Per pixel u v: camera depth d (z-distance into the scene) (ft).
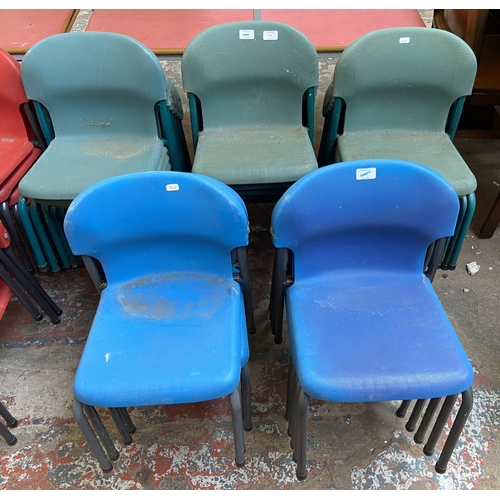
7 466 4.66
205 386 3.56
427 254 4.39
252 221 7.47
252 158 5.54
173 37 6.38
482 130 8.77
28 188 5.32
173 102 6.09
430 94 5.81
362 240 4.28
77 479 4.54
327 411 4.95
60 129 6.14
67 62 5.58
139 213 4.00
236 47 5.57
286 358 5.49
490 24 7.97
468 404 3.67
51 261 6.52
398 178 3.82
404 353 3.71
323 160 6.68
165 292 4.36
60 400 5.16
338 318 4.03
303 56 5.60
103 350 3.84
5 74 5.74
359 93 5.80
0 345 5.77
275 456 4.62
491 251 6.75
